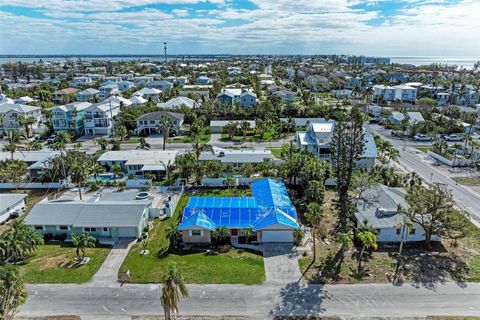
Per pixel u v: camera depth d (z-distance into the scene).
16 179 64.88
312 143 76.25
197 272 38.44
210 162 65.50
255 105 121.69
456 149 80.69
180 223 48.75
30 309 33.00
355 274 38.12
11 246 39.56
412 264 39.94
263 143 91.38
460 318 31.62
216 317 31.97
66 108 98.69
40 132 101.50
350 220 49.44
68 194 60.94
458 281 36.84
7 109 102.94
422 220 43.28
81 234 44.72
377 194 52.75
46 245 45.06
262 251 43.00
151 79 198.75
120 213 47.62
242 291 35.47
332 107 121.81
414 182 59.28
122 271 38.75
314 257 41.22
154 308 33.25
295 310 32.81
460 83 164.50
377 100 149.75
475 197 57.97
